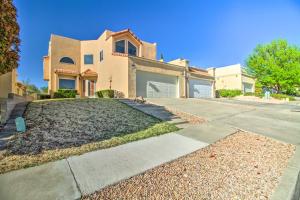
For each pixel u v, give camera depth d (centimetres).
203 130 721
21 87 2042
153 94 1962
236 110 1258
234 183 353
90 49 2366
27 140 531
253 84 3512
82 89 2316
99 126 709
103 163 417
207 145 559
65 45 2284
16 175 354
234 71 3331
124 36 2123
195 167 415
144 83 1889
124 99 1511
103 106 1102
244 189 334
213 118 952
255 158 470
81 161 424
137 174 373
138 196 305
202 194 317
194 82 2455
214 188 335
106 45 2081
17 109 866
